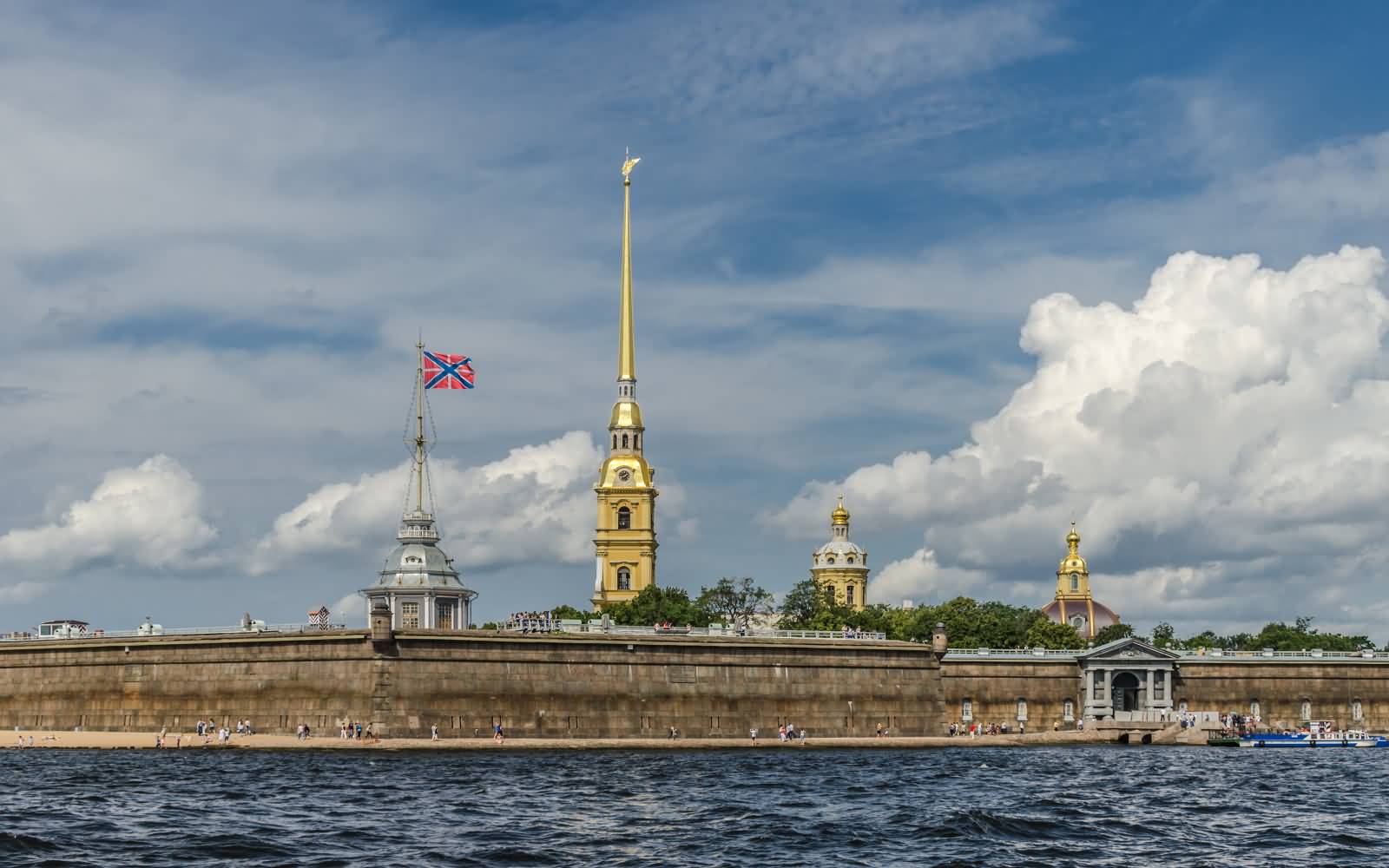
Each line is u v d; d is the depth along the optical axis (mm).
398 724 143125
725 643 160750
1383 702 193875
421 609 177000
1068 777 116688
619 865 67312
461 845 72312
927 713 173625
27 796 92938
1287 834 80938
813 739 160875
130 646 153875
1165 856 72625
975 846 73875
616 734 153375
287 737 144250
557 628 158125
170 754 133500
